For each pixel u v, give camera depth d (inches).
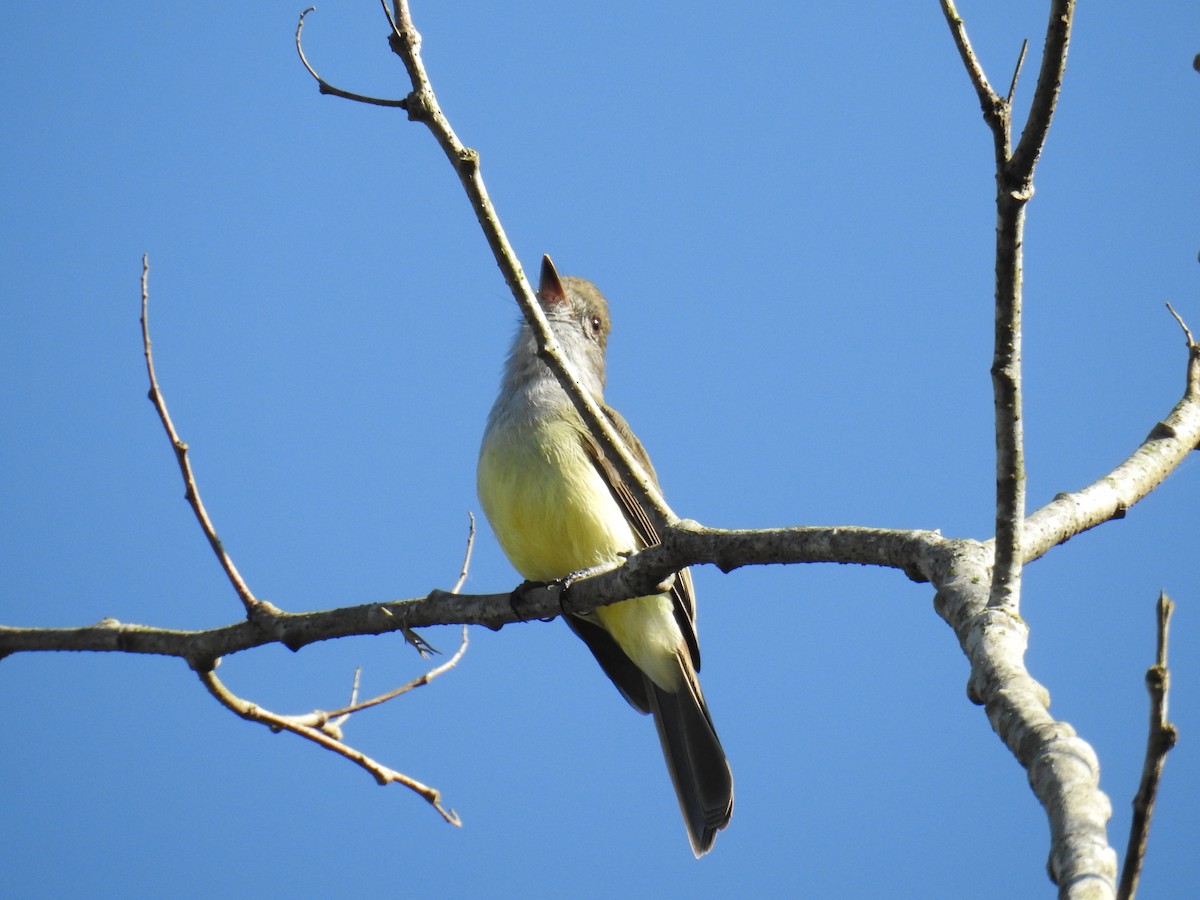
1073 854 172.7
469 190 330.0
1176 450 338.3
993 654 225.5
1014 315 239.5
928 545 274.4
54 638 417.4
